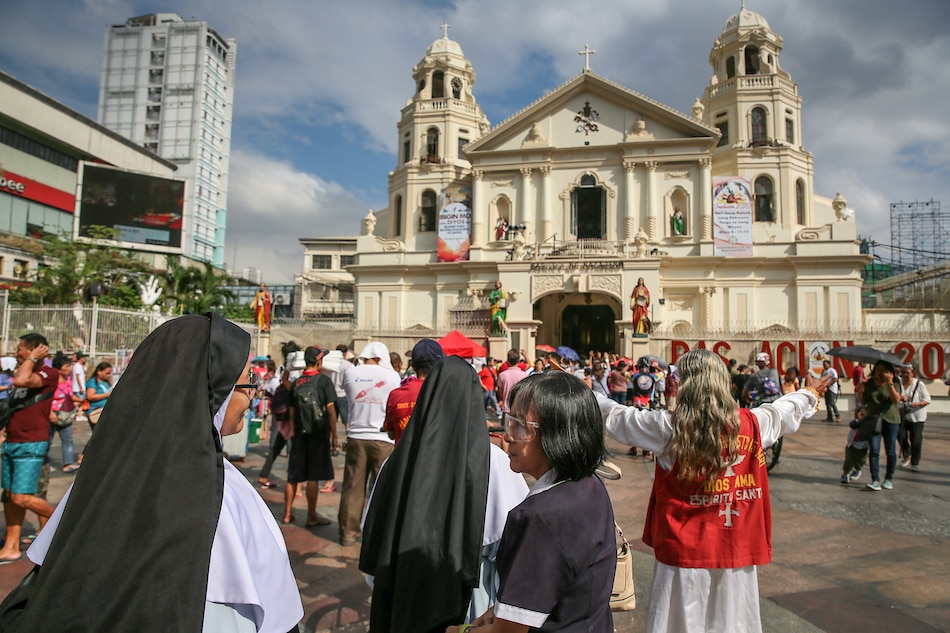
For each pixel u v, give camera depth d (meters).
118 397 1.90
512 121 38.06
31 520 7.57
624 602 3.20
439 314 39.12
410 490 2.67
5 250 33.81
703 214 35.91
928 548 6.74
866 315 34.81
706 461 3.22
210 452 1.90
